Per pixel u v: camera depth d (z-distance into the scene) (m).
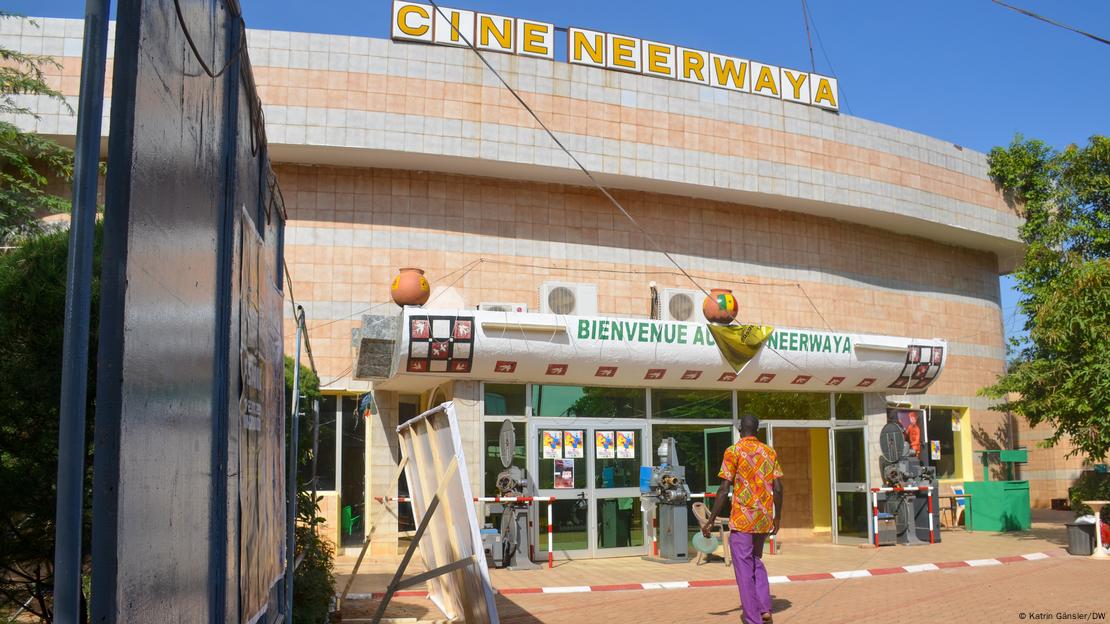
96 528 1.82
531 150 15.99
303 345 15.16
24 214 11.62
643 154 16.86
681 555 12.91
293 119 14.91
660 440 14.31
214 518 2.94
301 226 15.52
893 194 19.48
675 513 12.99
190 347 2.59
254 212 4.46
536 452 13.31
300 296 15.32
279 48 15.10
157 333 2.19
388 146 15.18
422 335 12.32
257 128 4.62
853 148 19.09
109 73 12.31
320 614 7.23
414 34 15.70
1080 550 13.27
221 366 3.10
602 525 13.63
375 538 14.49
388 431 15.07
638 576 11.41
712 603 9.17
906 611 8.49
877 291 20.36
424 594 9.70
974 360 22.30
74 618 1.75
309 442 13.48
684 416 14.52
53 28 14.42
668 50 17.52
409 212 16.05
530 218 16.75
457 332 12.43
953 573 11.52
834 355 14.86
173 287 2.38
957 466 21.67
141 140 2.04
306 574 7.38
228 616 3.11
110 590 1.82
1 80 11.70
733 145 17.72
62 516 1.77
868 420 15.62
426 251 16.00
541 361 12.97
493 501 12.74
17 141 12.30
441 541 7.29
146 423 2.08
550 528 12.59
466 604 6.51
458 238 16.22
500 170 16.28
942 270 21.97
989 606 8.73
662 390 14.44
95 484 1.83
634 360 13.48
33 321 4.62
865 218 19.84
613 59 16.97
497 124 15.87
